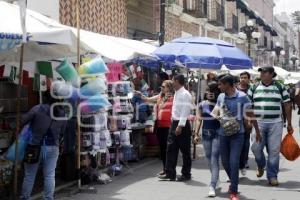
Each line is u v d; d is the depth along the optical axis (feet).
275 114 33.47
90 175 33.83
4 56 32.30
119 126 37.96
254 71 70.85
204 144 31.76
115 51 36.14
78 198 29.66
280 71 97.30
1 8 26.86
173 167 35.45
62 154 33.65
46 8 50.98
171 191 31.83
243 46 157.07
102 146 34.50
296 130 78.59
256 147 34.55
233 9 139.54
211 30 117.39
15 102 36.88
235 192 29.17
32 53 32.45
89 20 57.98
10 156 26.63
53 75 34.17
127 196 30.32
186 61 41.09
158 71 51.03
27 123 25.67
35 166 26.27
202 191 31.86
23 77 35.14
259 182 34.96
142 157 45.19
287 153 34.01
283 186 33.65
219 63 40.93
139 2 72.69
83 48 32.94
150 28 76.69
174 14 89.10
